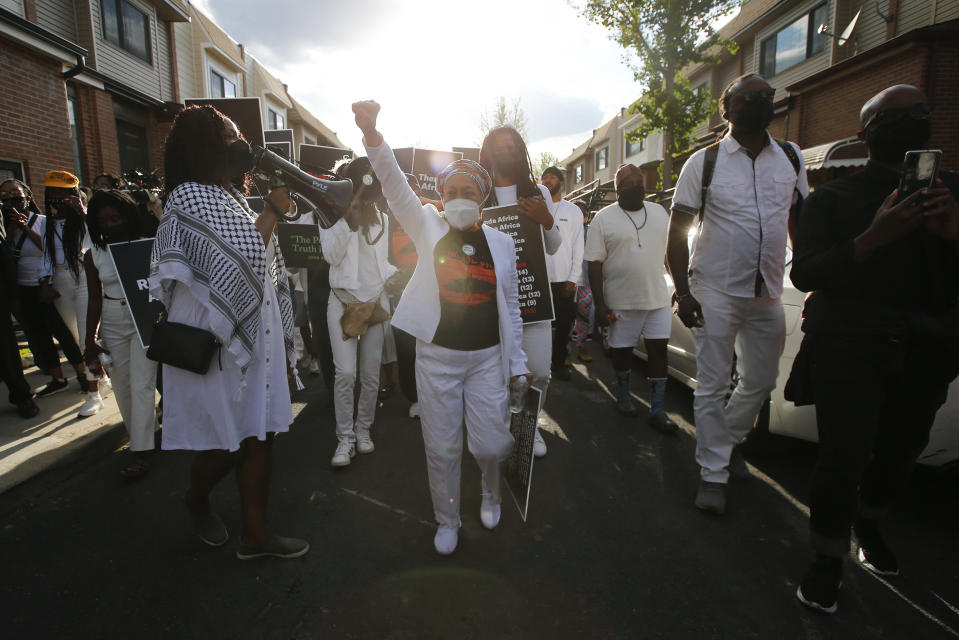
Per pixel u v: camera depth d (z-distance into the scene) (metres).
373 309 3.49
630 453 3.72
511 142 3.23
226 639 2.03
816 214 2.19
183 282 2.03
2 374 4.16
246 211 2.35
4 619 2.14
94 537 2.74
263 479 2.45
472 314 2.38
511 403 2.50
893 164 2.09
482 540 2.68
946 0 10.74
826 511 2.11
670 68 14.00
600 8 13.64
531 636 2.03
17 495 3.13
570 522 2.84
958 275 2.01
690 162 2.91
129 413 3.45
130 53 12.59
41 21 10.20
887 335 2.01
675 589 2.30
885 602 2.19
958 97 9.91
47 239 4.64
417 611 2.17
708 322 2.87
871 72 11.17
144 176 4.94
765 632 2.04
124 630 2.08
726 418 2.98
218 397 2.21
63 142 8.59
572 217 4.96
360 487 3.25
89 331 3.41
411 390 4.34
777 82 16.27
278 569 2.45
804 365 2.27
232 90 19.61
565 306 5.10
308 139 29.81
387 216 3.74
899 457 2.23
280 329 2.46
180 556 2.57
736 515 2.89
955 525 2.72
